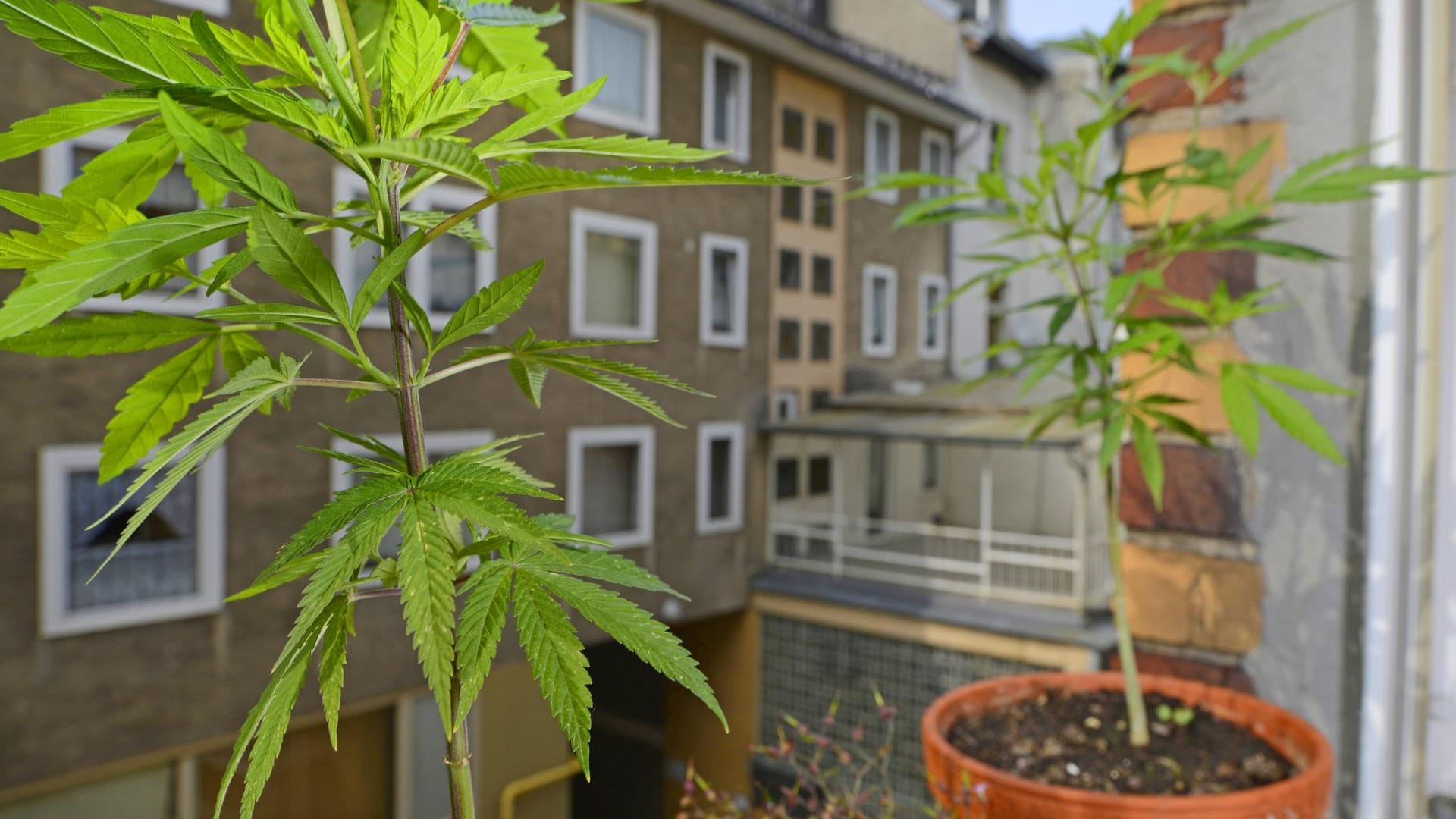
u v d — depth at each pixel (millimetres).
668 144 265
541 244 6043
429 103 315
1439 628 1091
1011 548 9008
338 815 5336
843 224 8352
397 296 291
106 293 231
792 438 8367
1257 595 1147
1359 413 1095
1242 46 1165
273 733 247
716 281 7480
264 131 4207
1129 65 1003
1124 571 1237
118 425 344
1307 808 807
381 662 5488
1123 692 1120
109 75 268
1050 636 6344
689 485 7254
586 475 6531
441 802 5758
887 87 8242
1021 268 953
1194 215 1170
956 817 844
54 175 3594
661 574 7062
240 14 3590
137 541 4441
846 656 7398
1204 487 1177
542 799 6461
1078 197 891
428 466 278
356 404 4969
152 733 4496
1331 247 1116
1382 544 1070
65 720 4242
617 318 6672
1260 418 1149
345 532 249
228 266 296
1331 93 1109
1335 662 1102
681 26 6879
